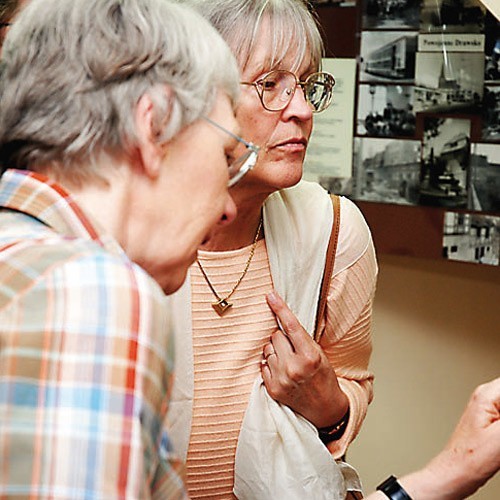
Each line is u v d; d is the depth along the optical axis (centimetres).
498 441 113
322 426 156
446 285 244
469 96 221
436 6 222
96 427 70
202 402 147
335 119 242
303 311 155
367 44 234
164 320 75
